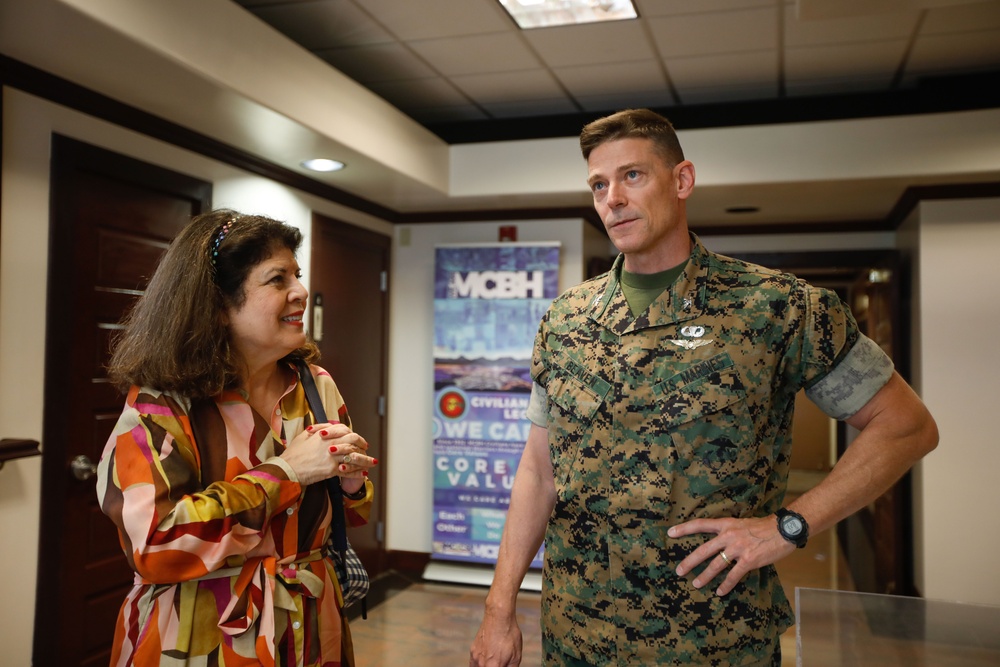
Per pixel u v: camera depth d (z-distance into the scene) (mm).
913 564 4387
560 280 4836
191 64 2430
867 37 3416
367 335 4828
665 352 1349
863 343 1297
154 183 3008
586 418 1385
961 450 4070
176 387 1223
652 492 1308
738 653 1269
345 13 3188
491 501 4645
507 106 4418
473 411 4676
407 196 4547
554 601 1420
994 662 1276
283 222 1383
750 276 1365
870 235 5352
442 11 3162
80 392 2654
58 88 2537
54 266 2553
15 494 2424
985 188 4008
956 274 4082
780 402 1337
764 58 3670
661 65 3770
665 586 1295
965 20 3229
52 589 2537
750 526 1245
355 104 3475
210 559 1147
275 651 1229
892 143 3855
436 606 4246
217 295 1277
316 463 1283
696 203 4738
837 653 1320
